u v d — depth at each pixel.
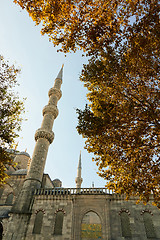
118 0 12.43
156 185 14.26
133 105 13.32
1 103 18.19
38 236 26.66
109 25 12.99
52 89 51.28
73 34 13.30
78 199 29.58
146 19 12.07
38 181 34.59
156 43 12.02
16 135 18.72
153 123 12.97
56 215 28.64
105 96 14.80
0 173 17.94
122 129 13.92
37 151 38.34
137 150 14.10
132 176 14.22
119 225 26.06
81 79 15.12
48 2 12.46
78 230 26.34
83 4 12.59
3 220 30.25
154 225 25.44
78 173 72.06
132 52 12.76
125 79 13.70
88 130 14.24
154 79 13.45
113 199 28.69
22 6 12.83
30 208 30.22
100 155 14.88
